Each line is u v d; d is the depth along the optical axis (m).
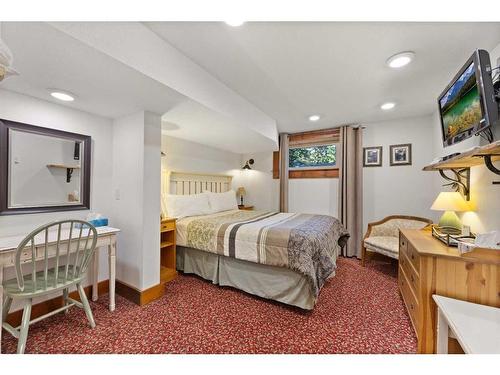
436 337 1.39
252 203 4.67
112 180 2.31
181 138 3.41
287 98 2.59
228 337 1.58
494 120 1.22
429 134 3.15
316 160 4.07
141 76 1.45
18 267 1.33
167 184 3.14
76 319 1.78
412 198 3.26
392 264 3.17
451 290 1.36
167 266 2.71
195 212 3.09
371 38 1.53
